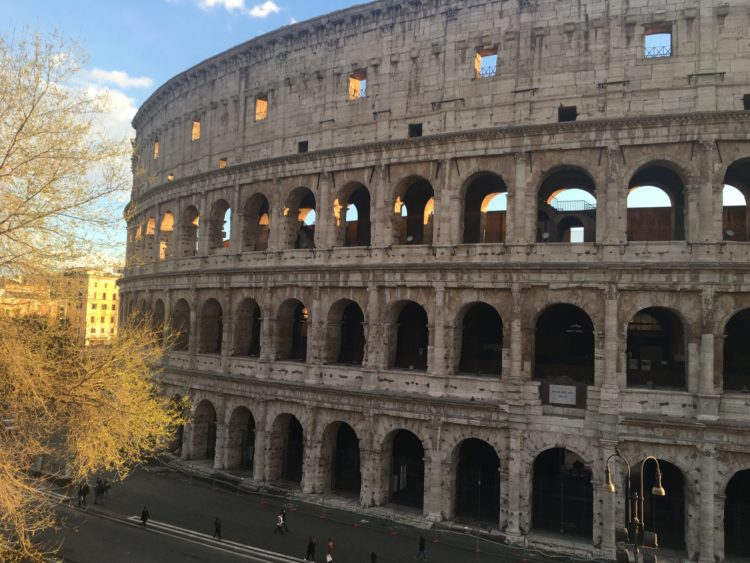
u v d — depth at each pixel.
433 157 55.44
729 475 44.94
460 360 55.22
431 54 57.12
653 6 49.91
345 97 61.75
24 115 31.45
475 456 58.25
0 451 29.98
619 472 46.75
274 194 65.19
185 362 72.50
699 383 46.31
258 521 52.88
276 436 63.16
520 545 47.34
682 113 47.47
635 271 47.78
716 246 46.66
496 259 52.12
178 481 64.50
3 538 32.56
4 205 31.25
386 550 46.59
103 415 34.16
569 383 49.28
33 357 31.64
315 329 60.25
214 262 70.62
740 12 48.19
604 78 50.59
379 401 55.16
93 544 47.22
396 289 56.16
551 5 52.59
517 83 53.09
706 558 44.38
